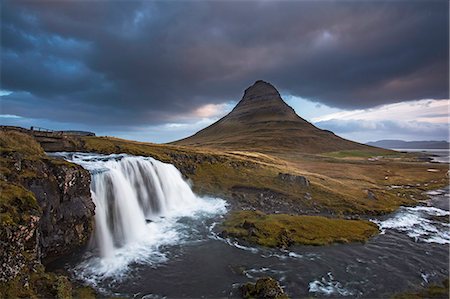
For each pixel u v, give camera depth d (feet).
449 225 153.99
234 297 80.07
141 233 127.13
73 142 195.21
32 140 122.31
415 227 149.18
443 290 86.28
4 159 88.63
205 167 236.02
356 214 172.24
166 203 167.73
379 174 364.58
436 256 110.93
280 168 267.59
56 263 91.66
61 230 90.89
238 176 228.43
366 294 83.56
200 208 168.76
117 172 138.41
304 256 106.93
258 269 96.43
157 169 175.83
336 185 233.14
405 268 100.12
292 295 82.28
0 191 75.46
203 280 88.69
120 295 79.56
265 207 176.14
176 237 122.83
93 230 106.93
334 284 88.58
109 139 235.40
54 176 95.25
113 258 101.19
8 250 66.13
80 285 82.33
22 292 64.80
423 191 271.28
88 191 104.58
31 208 76.43
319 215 167.02
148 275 90.74
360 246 118.62
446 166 482.69
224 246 113.70
